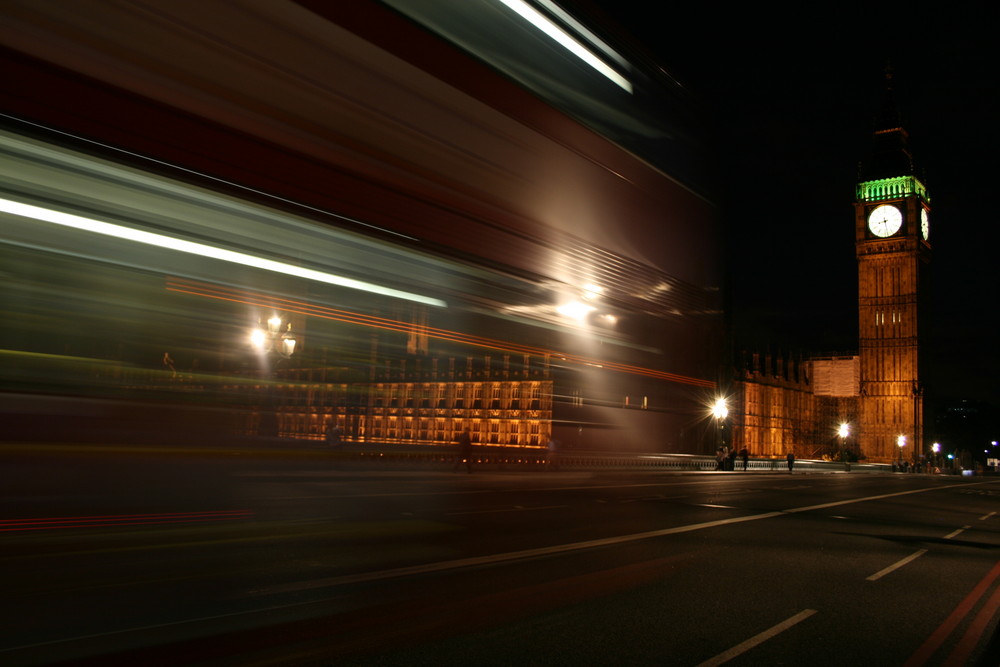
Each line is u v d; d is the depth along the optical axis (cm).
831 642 714
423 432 6306
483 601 802
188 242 740
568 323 1266
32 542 946
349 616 714
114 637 611
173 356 775
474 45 1066
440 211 985
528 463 3519
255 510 1370
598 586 913
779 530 1605
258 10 801
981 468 14525
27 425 666
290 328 1035
